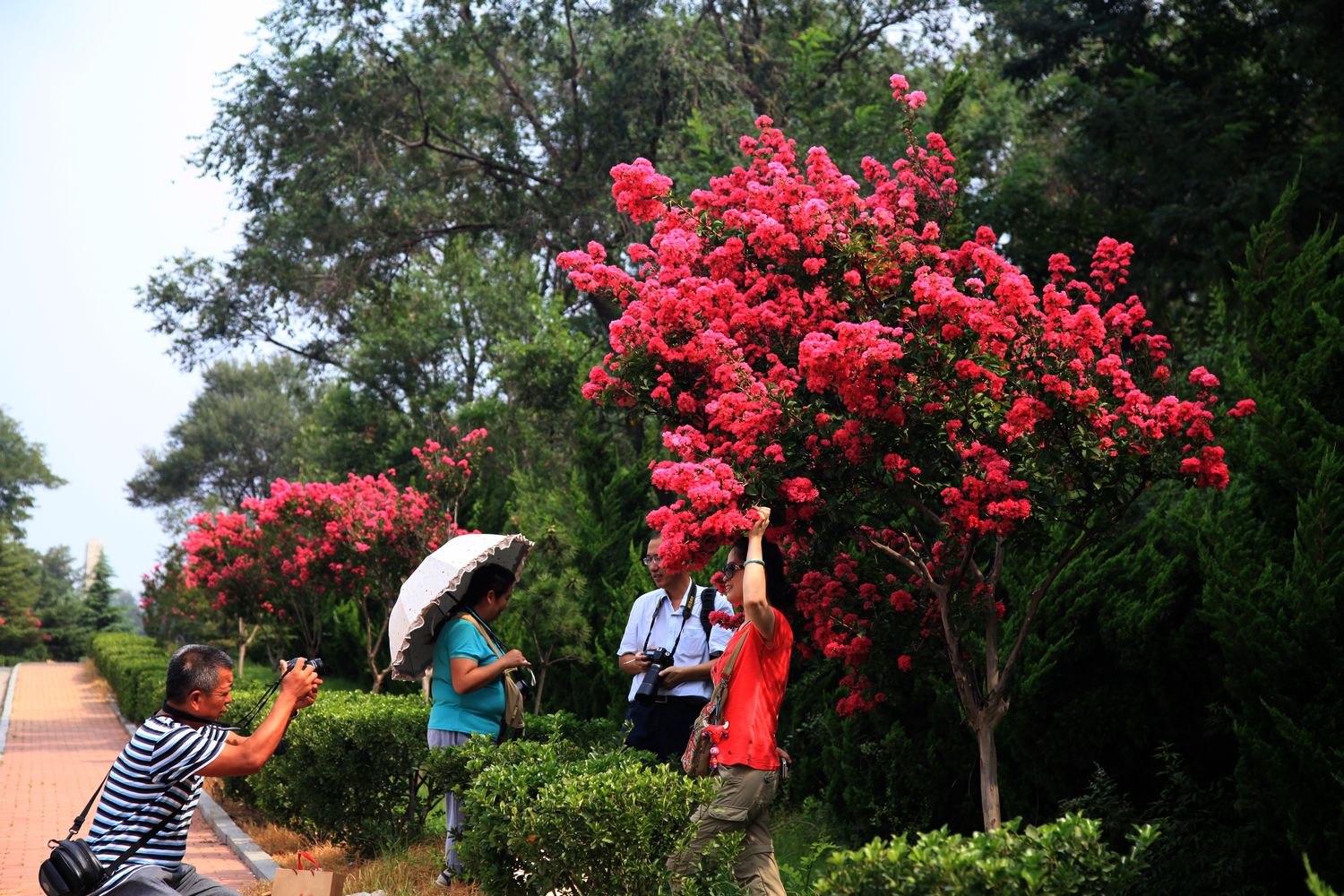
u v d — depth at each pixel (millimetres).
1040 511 5316
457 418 23062
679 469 5211
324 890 4988
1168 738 6547
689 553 5367
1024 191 12969
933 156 6984
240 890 7332
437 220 23812
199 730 4457
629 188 6441
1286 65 15219
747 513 5184
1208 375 5723
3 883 8180
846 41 21859
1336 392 6152
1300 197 12883
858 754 8211
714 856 4984
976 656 7305
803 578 6297
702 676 6980
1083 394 5039
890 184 6688
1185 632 6348
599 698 11914
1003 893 3418
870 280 5719
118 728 21312
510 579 6910
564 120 21953
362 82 21188
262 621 16312
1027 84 18188
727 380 5598
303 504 13820
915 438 5320
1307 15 13969
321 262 23406
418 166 22656
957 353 5258
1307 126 15758
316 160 21344
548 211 21266
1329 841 5059
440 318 26844
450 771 6164
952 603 5848
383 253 22734
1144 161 14609
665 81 20359
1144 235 13258
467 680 6473
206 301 24734
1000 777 7379
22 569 62094
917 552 6215
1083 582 6883
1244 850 5625
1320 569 5410
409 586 6777
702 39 21219
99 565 63375
